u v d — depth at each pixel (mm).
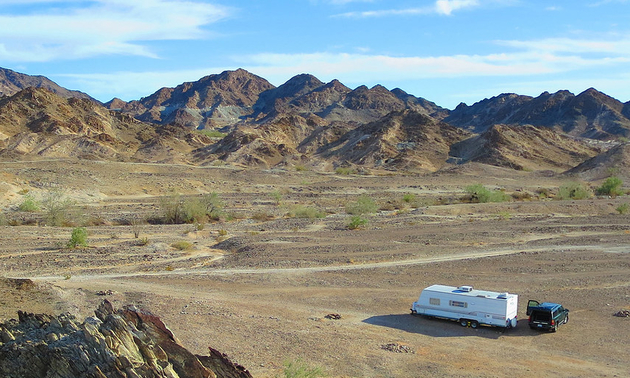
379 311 30328
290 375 19672
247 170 143125
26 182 97625
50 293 29016
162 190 109688
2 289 28688
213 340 24078
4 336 15359
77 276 38594
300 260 43906
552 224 62156
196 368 15078
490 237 54000
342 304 31703
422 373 21328
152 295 31906
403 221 68188
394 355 23188
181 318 27312
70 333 14938
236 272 39969
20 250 47812
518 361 22781
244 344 23828
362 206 79938
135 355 14539
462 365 22250
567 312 28156
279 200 98250
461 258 44438
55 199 85125
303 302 32094
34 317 16203
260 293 33969
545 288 34312
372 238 54250
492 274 38094
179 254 48500
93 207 86562
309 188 122438
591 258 42031
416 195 109938
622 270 38062
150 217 75375
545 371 21672
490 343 25016
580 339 25438
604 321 27875
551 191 124688
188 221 73062
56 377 13992
